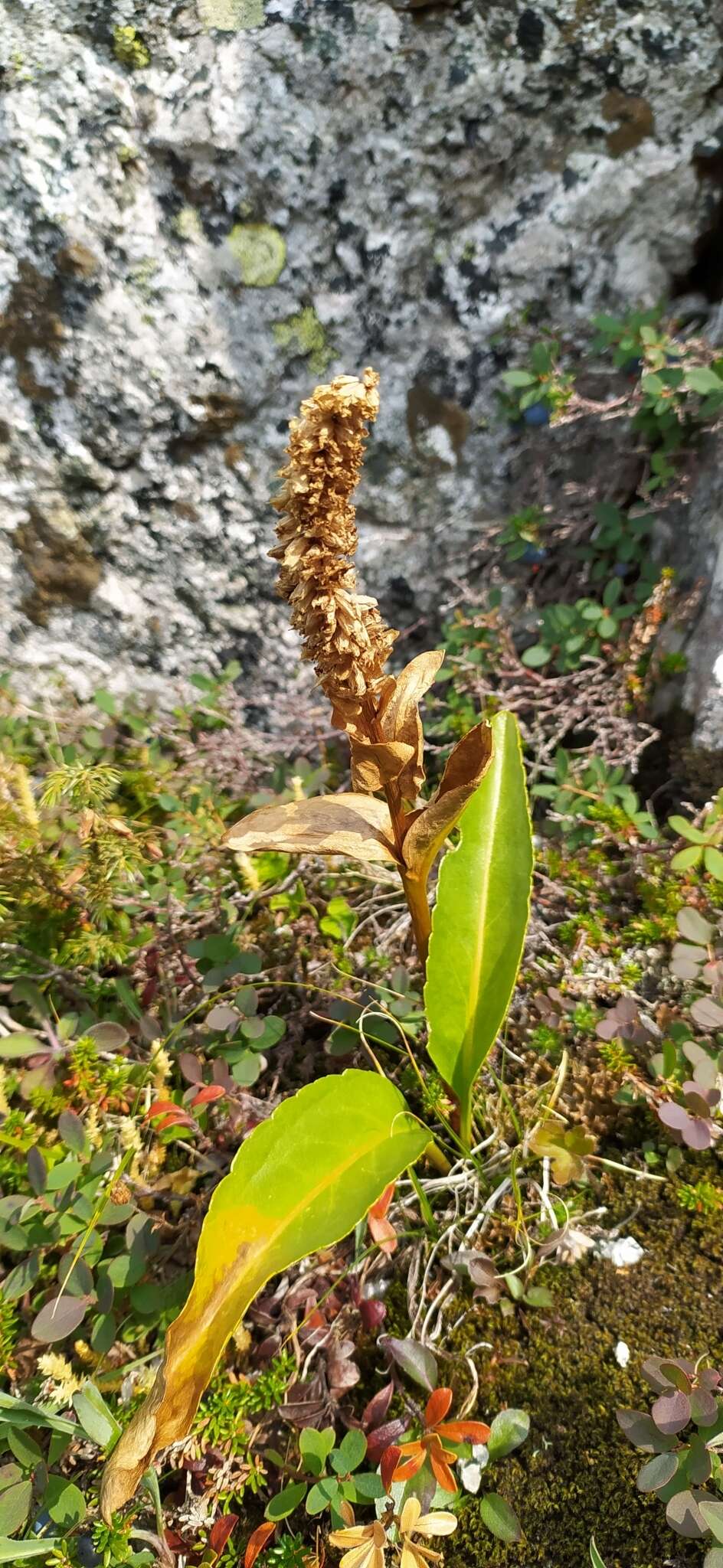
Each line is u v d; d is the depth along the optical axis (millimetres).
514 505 351
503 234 313
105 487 348
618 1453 199
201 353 325
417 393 336
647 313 305
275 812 214
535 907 310
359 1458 190
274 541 357
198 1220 238
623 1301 222
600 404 315
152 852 312
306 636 179
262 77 288
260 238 310
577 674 334
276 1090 271
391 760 195
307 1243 169
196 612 372
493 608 351
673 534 335
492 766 236
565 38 284
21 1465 191
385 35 283
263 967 297
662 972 282
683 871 294
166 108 291
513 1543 192
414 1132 203
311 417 153
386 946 301
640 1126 253
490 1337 221
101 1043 250
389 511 353
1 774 303
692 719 311
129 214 305
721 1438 181
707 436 317
